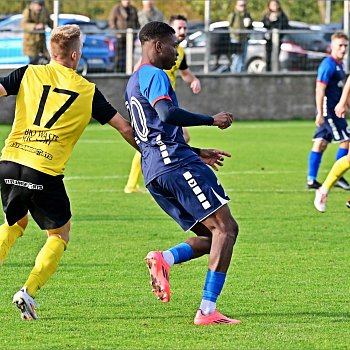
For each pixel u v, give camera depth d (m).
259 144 44.25
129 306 15.30
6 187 14.27
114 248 20.52
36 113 14.30
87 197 28.23
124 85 53.69
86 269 18.30
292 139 46.62
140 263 18.94
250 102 56.78
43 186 14.15
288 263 18.91
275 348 12.69
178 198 14.23
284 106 57.22
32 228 23.12
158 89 14.02
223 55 56.19
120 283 17.06
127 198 28.14
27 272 17.98
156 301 15.66
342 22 57.62
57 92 14.35
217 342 13.01
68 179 32.28
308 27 57.62
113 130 51.31
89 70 53.41
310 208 26.39
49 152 14.19
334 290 16.52
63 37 14.56
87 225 23.41
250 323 14.18
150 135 14.31
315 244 21.03
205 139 46.25
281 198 28.25
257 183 31.61
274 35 56.62
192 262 19.11
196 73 55.69
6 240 14.62
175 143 14.29
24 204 14.38
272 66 56.94
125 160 38.16
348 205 25.06
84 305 15.35
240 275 17.75
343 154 30.45
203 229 14.89
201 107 55.94
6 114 51.50
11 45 50.47
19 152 14.23
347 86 26.91
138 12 53.94
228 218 14.22
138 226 23.39
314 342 13.02
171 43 14.55
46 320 14.34
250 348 12.68
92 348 12.70
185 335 13.41
